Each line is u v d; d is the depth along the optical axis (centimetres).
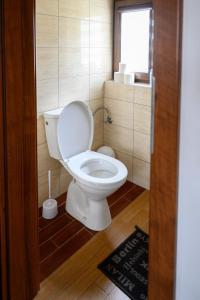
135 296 147
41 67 202
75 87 235
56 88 217
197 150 66
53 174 235
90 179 185
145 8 230
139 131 250
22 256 134
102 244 188
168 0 64
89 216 205
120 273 163
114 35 260
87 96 250
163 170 72
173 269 76
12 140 117
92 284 156
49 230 204
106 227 205
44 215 218
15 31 108
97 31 244
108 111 271
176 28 63
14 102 114
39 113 208
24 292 139
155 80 70
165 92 68
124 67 253
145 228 205
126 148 266
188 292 74
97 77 255
